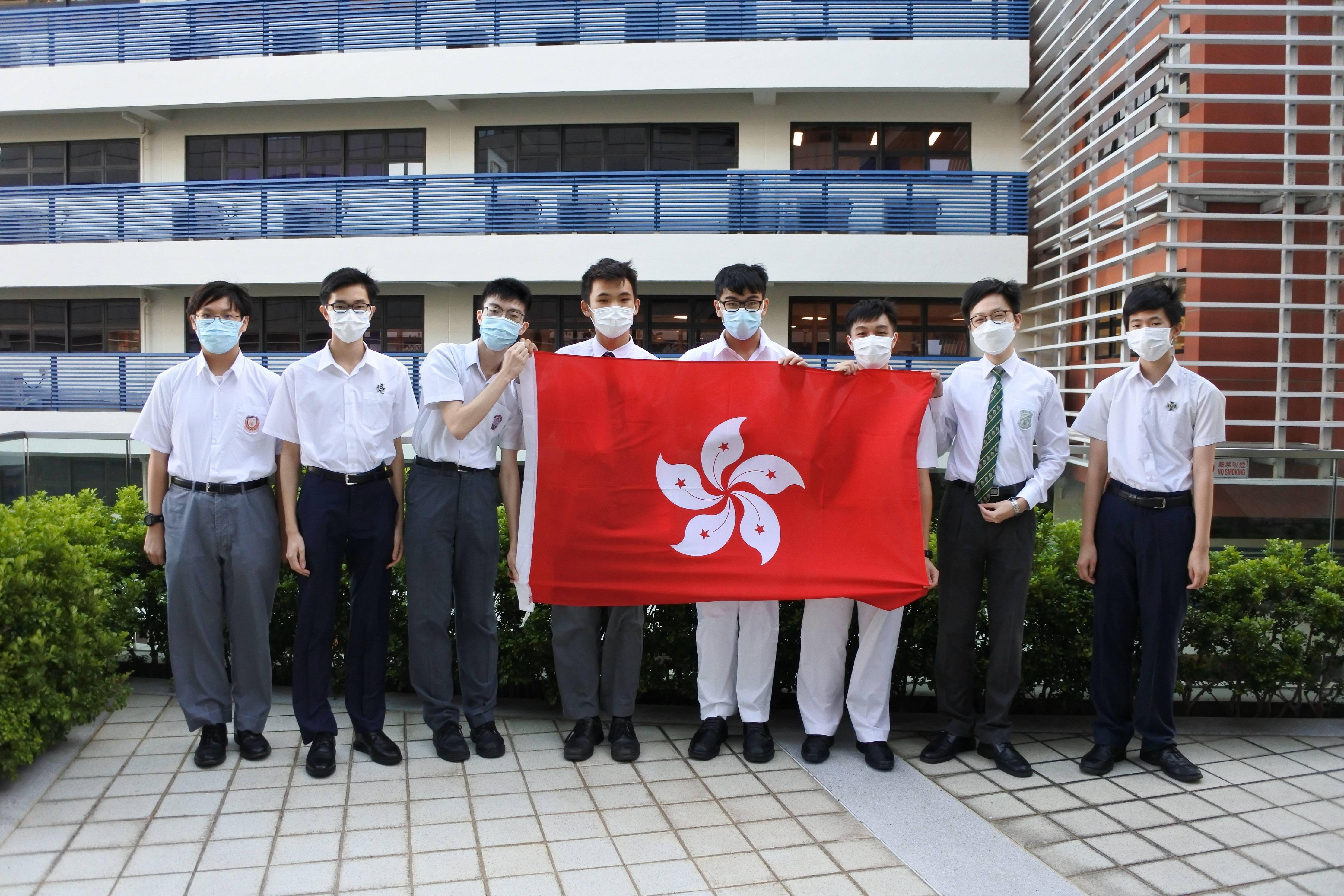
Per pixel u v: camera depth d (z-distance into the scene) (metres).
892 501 3.72
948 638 3.77
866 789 3.43
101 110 14.56
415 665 3.72
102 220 15.06
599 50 13.48
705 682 3.87
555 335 14.73
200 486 3.51
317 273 14.17
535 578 3.69
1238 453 5.77
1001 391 3.66
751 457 3.76
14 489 6.19
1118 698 3.68
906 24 13.39
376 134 14.88
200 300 3.49
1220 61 9.05
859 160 14.05
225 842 2.91
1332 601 4.02
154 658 4.68
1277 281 9.12
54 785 3.33
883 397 3.79
